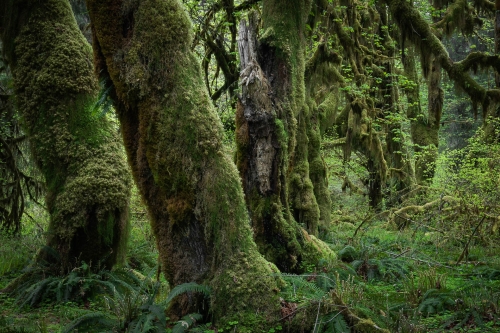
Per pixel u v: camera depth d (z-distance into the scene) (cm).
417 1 1557
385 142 1802
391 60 1630
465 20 1555
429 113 1532
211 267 498
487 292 582
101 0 521
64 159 707
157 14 514
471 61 1024
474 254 912
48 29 725
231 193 503
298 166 957
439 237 1051
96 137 718
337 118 1689
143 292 567
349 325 467
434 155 1609
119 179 709
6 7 730
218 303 482
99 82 550
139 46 512
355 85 1411
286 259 706
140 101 516
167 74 510
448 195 1191
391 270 762
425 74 1078
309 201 946
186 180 501
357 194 1967
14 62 734
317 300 481
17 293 671
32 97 716
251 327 465
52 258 713
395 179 1700
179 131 504
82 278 664
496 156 1075
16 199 981
